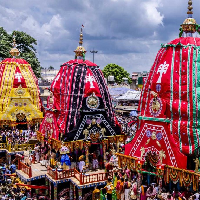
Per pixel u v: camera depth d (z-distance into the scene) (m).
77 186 25.52
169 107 20.95
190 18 22.00
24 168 28.73
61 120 28.89
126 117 52.97
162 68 21.55
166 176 20.55
